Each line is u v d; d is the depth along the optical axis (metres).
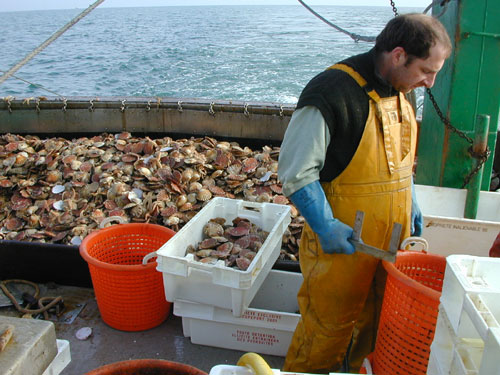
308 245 1.89
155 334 2.62
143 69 18.73
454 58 2.89
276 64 18.91
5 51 26.42
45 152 4.57
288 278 2.76
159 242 2.77
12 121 5.32
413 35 1.50
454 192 2.87
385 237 1.80
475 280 1.14
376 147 1.66
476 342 1.09
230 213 2.99
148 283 2.49
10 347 1.41
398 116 1.70
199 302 2.34
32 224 3.66
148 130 5.31
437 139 3.20
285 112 4.95
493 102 2.97
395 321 1.67
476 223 2.47
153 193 3.86
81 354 2.48
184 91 14.63
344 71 1.63
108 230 2.73
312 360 2.00
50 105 5.26
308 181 1.63
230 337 2.46
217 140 5.22
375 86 1.64
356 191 1.71
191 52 23.27
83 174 4.13
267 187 3.91
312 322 1.93
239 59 20.36
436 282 1.93
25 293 2.95
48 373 1.54
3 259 3.05
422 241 1.88
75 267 3.02
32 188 4.07
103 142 4.75
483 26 2.79
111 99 5.32
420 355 1.62
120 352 2.49
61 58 22.42
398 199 1.76
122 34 36.97
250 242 2.71
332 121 1.60
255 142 5.14
